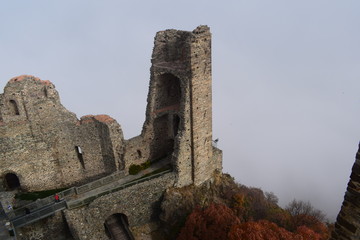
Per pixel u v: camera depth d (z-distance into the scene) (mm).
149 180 31281
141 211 31547
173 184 32344
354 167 10539
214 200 34406
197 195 33281
